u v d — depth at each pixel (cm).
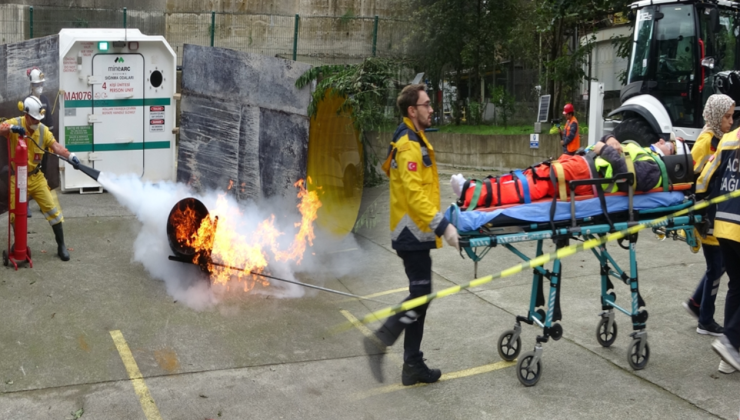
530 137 1479
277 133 853
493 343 520
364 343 480
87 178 1018
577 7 1531
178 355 482
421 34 1250
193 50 931
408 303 397
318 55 1221
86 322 534
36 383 431
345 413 408
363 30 1199
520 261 742
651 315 579
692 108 1064
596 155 468
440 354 500
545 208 441
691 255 758
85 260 685
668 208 480
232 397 422
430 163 422
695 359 492
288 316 565
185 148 952
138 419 390
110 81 1016
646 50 1117
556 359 492
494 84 2003
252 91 877
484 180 451
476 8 1833
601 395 435
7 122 645
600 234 490
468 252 434
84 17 1418
